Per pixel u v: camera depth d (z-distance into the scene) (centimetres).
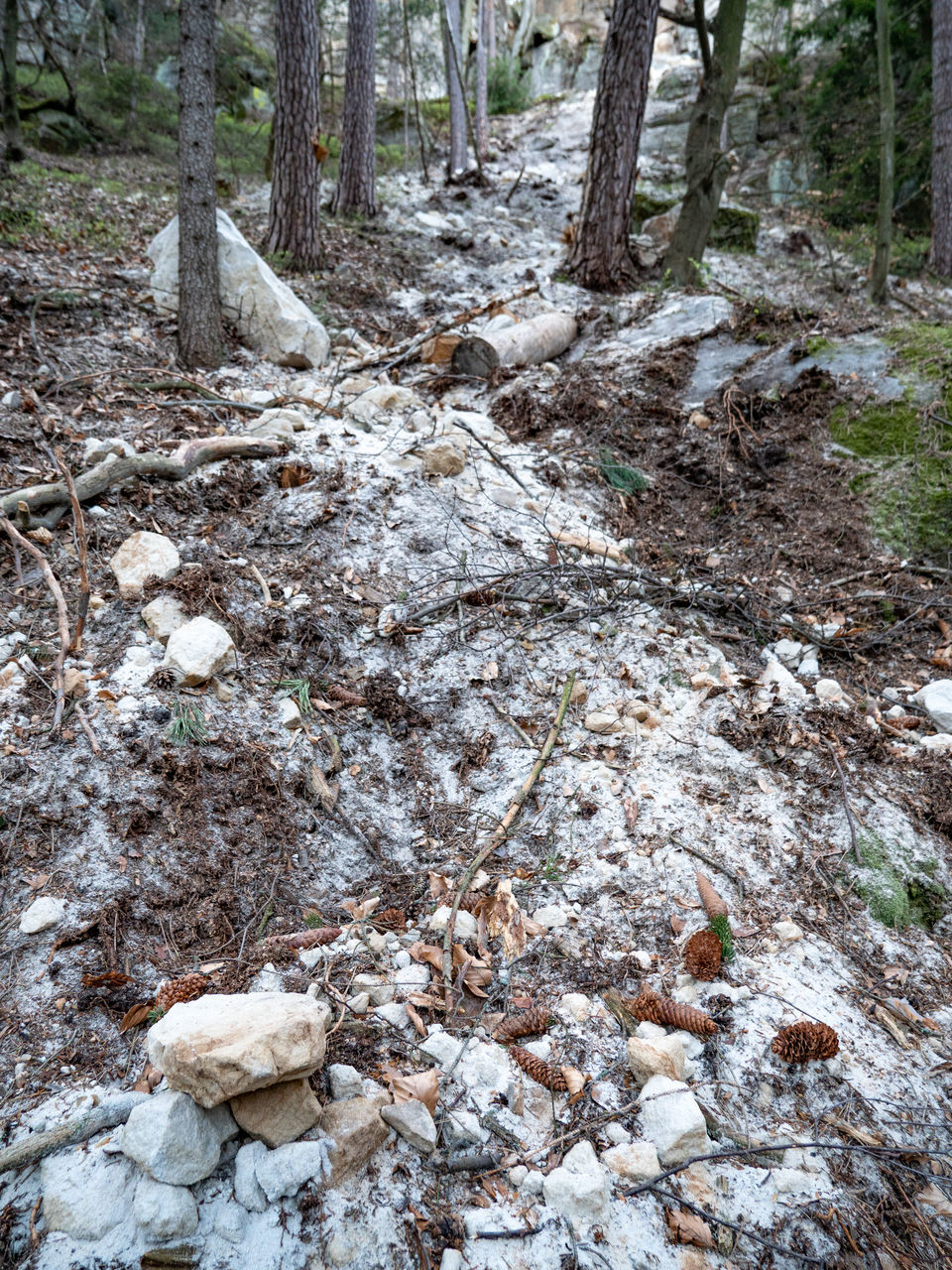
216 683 339
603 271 911
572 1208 194
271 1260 178
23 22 1310
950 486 529
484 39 2223
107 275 752
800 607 480
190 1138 185
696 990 252
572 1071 227
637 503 566
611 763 341
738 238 1138
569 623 418
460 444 559
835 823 322
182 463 455
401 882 295
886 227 841
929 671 436
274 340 683
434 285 951
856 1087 232
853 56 1302
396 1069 223
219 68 1553
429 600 416
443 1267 183
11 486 411
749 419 621
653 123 1811
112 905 250
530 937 271
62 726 299
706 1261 191
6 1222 179
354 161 1145
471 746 350
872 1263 197
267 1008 204
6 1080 205
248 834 291
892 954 279
